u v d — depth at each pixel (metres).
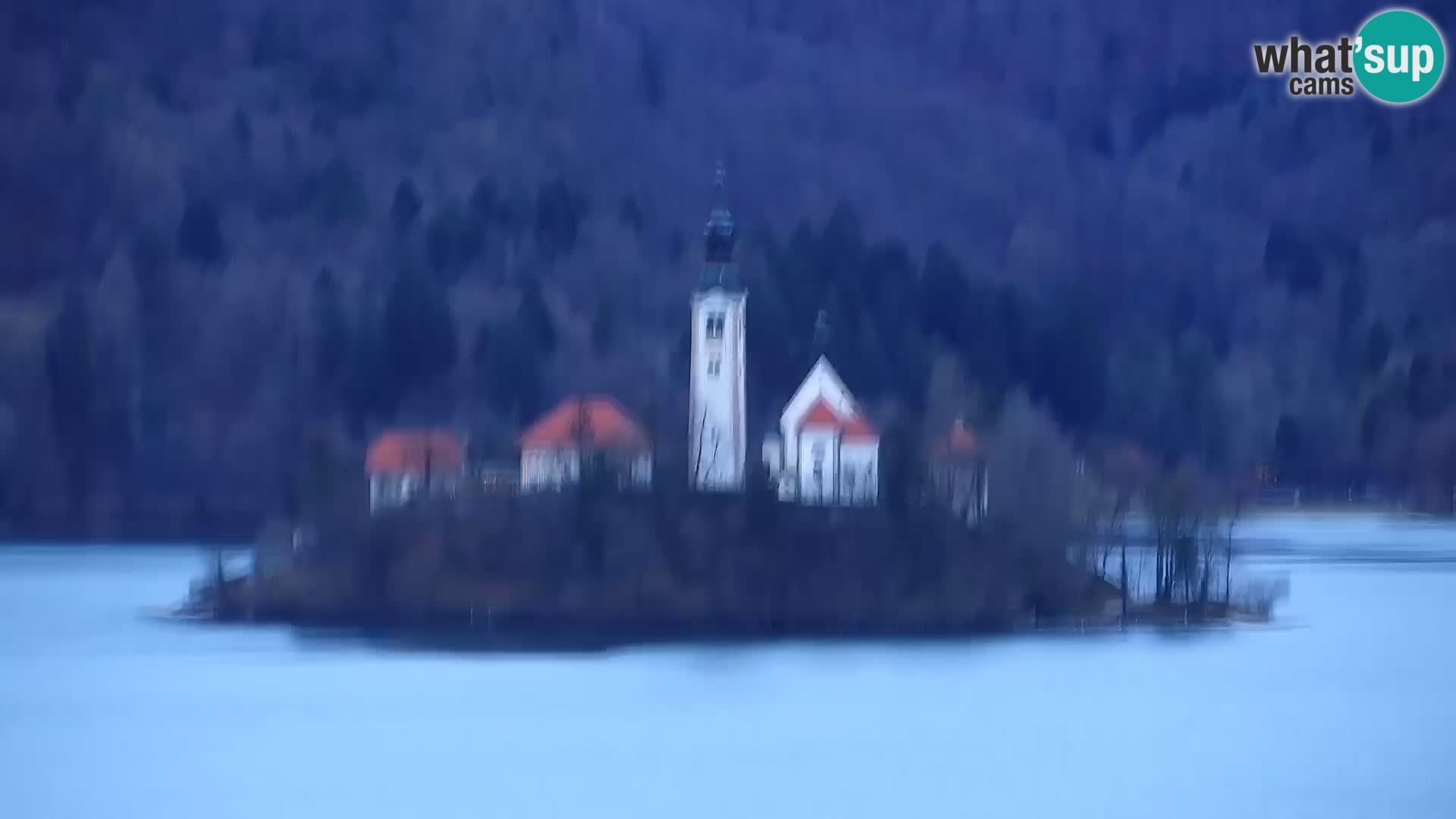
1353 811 153.12
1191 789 160.62
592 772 166.00
